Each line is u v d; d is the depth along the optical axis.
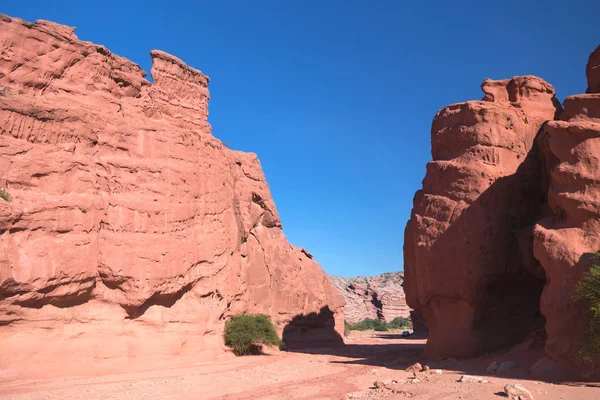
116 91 22.20
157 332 20.75
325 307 43.03
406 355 25.34
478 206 20.56
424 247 21.47
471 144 22.06
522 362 16.11
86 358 17.56
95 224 18.95
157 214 21.69
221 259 26.25
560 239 15.45
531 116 23.00
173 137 23.75
